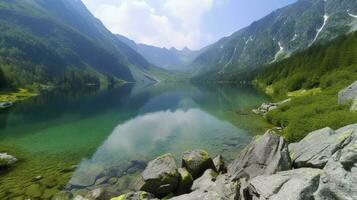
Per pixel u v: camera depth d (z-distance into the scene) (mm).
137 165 28266
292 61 146500
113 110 69812
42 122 54000
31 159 30672
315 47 151750
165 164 21172
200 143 35594
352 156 12812
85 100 98062
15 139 40375
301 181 13180
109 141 38625
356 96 31422
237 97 93750
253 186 14789
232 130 42281
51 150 34438
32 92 130500
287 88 99250
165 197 19312
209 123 49156
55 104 84750
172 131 43875
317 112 33594
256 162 18516
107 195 19828
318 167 15336
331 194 12250
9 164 28328
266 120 48688
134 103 85938
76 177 24938
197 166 22484
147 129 46156
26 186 22844
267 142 19016
